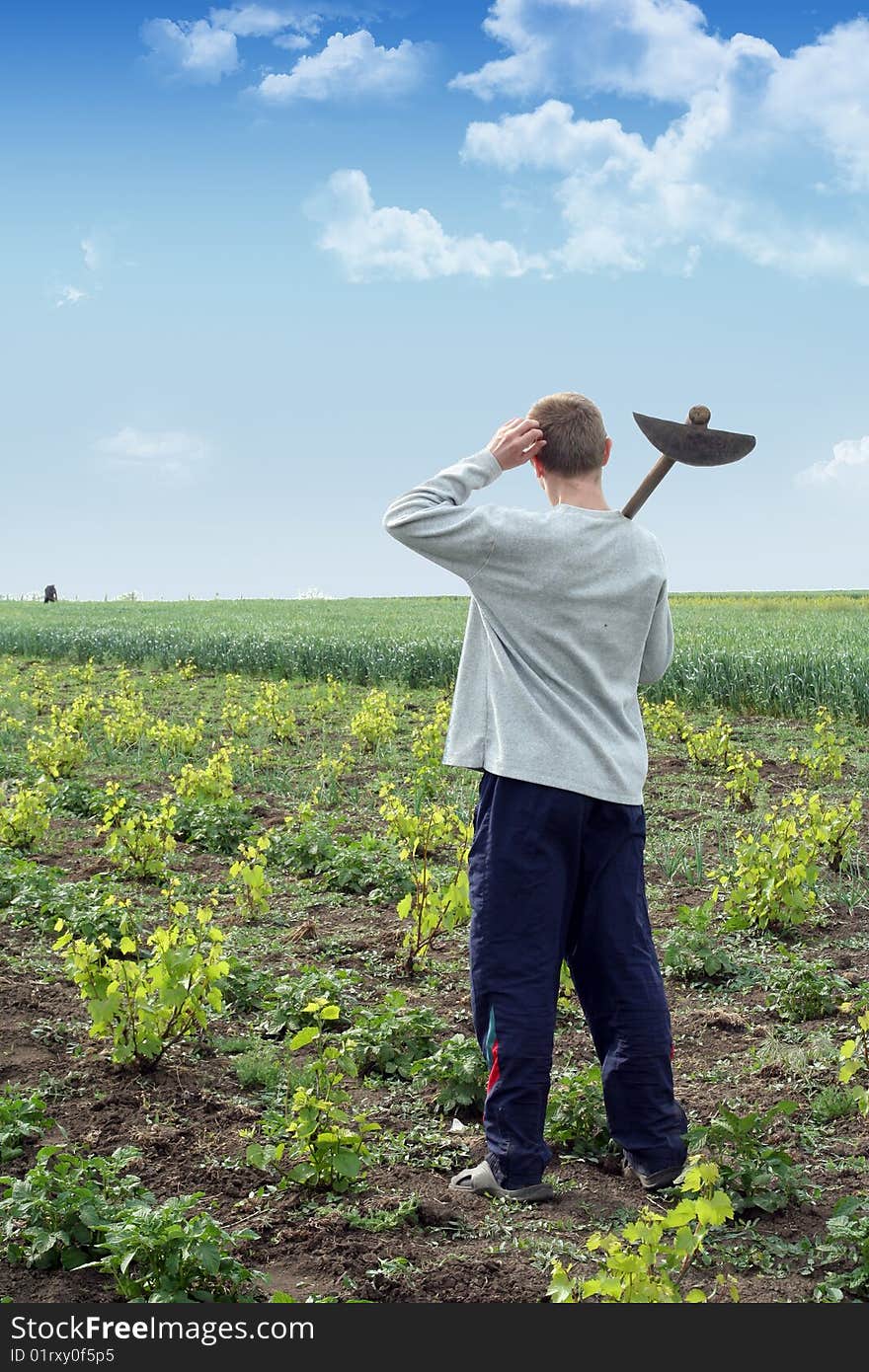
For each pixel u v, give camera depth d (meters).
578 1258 2.97
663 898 7.04
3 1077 4.20
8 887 6.64
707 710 16.09
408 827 7.11
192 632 27.06
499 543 3.26
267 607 52.75
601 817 3.32
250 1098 4.12
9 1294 2.79
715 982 5.56
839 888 6.95
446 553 3.30
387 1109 4.07
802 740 13.22
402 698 17.88
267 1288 2.85
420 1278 2.88
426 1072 4.23
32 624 33.56
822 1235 3.12
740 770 9.60
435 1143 3.77
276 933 6.20
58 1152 3.54
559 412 3.47
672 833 8.69
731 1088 4.22
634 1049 3.34
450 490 3.38
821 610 40.84
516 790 3.25
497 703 3.31
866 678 14.63
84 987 4.25
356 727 12.35
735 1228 3.16
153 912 6.49
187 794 8.99
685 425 3.18
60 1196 2.98
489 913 3.28
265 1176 3.47
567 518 3.34
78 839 8.41
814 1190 3.37
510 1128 3.29
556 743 3.24
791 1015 4.97
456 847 7.99
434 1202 3.28
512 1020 3.25
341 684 17.44
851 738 13.27
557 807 3.23
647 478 3.34
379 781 10.39
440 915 5.54
